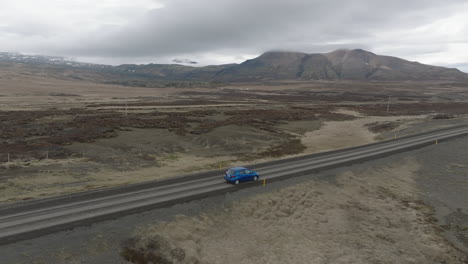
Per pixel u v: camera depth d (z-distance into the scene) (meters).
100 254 21.38
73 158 47.38
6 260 19.34
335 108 150.12
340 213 32.41
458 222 31.91
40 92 189.50
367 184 40.28
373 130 85.38
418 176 44.88
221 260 23.59
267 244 26.44
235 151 58.34
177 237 24.64
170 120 88.44
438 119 96.81
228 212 29.39
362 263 24.66
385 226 30.66
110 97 190.00
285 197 33.59
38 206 27.28
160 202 29.22
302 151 60.06
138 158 50.12
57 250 20.95
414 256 25.86
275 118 104.69
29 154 47.56
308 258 24.92
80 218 25.20
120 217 25.92
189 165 47.59
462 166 48.38
